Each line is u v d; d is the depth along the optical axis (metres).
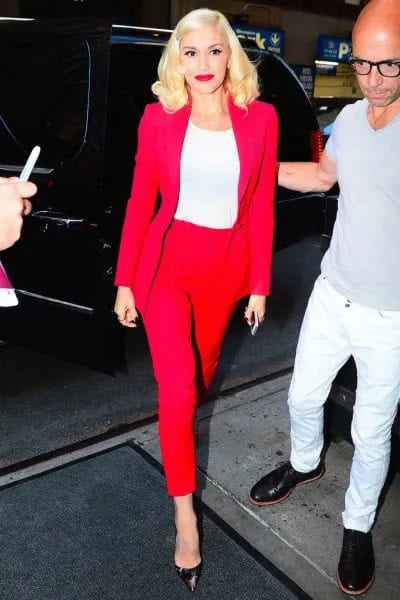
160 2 9.30
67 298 2.77
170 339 1.90
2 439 2.76
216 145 1.85
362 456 1.94
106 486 2.42
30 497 2.35
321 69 11.91
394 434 2.22
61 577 1.99
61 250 2.70
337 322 1.91
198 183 1.87
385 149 1.65
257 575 2.01
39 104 2.74
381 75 1.56
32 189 1.03
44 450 2.69
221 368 3.45
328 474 2.52
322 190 2.13
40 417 2.95
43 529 2.19
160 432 1.93
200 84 1.78
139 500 2.35
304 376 2.07
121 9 9.02
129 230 1.96
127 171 2.82
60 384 3.26
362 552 2.00
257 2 10.50
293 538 2.18
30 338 2.96
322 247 3.46
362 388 1.90
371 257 1.76
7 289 1.10
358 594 1.94
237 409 2.99
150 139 1.88
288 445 2.72
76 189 2.60
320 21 11.75
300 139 4.26
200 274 1.96
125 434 2.79
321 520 2.27
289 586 1.97
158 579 1.99
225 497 2.38
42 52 2.69
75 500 2.34
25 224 2.72
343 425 2.44
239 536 2.17
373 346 1.83
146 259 1.95
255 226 2.00
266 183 1.95
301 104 4.21
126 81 2.96
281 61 4.04
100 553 2.09
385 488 2.42
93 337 2.76
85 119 2.59
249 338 3.86
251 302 2.07
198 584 1.97
